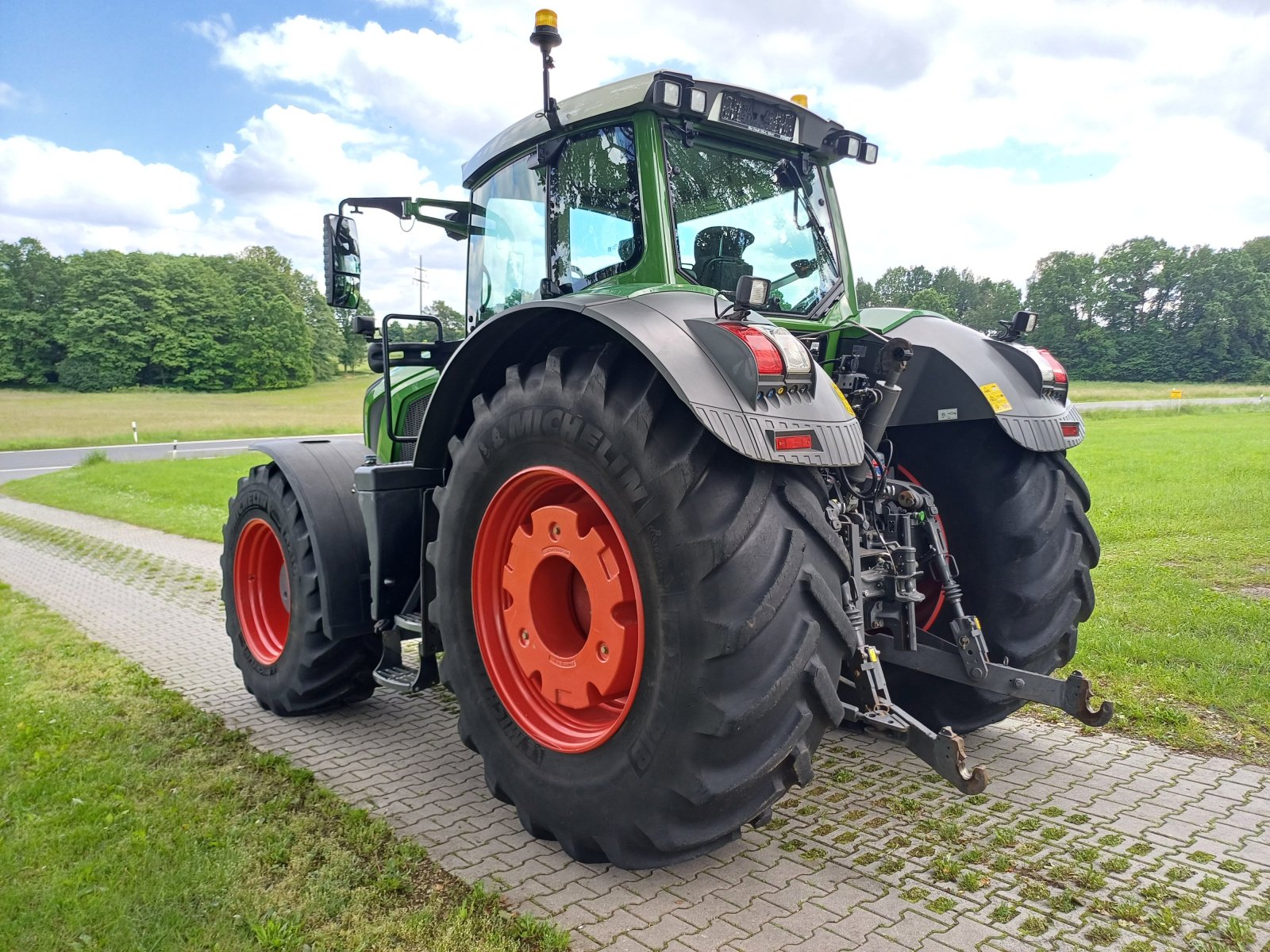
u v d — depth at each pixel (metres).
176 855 2.87
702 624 2.30
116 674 5.20
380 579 3.79
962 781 2.42
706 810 2.38
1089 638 4.86
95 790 3.45
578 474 2.60
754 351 2.35
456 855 2.87
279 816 3.20
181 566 9.20
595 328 2.83
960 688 3.45
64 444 31.91
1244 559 6.93
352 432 36.31
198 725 4.27
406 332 4.92
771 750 2.34
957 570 3.44
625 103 2.93
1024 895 2.51
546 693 2.80
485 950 2.32
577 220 3.27
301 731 4.23
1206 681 4.12
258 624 4.73
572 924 2.43
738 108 3.11
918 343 3.47
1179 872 2.60
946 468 3.46
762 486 2.38
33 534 11.89
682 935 2.36
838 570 2.48
